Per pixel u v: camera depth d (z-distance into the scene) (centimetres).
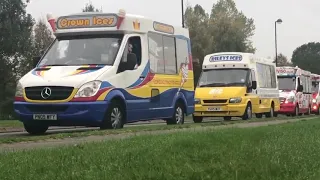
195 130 1140
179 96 1642
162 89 1533
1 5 4353
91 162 608
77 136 1070
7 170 566
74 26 1402
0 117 3841
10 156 678
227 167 571
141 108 1409
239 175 530
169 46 1605
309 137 915
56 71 1267
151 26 1495
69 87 1212
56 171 557
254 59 2367
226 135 931
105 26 1377
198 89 2206
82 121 1218
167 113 1567
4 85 4572
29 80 1252
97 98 1224
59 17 1423
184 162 609
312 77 3725
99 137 1045
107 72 1272
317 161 630
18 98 1253
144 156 653
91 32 1387
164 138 876
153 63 1490
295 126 1250
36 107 1227
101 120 1239
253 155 660
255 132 1000
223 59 2291
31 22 4550
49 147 793
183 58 1694
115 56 1323
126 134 1115
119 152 688
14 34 4359
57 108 1212
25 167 581
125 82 1334
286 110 3127
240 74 2233
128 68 1336
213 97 2133
